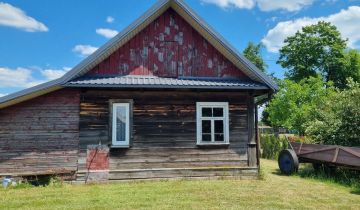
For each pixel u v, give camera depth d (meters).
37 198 9.72
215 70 13.76
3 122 12.27
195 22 13.15
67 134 12.49
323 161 13.30
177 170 12.81
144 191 10.63
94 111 12.68
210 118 13.51
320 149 13.54
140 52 13.31
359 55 41.88
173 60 13.52
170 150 12.98
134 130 12.84
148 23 13.47
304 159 14.59
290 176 14.15
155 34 13.52
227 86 12.73
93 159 12.48
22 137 12.31
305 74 42.25
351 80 16.33
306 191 10.83
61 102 12.57
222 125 13.56
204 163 13.17
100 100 12.76
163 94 13.19
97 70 12.89
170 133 13.07
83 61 12.06
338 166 12.84
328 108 17.36
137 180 12.51
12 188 11.30
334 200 9.62
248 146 13.53
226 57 13.87
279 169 16.52
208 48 13.81
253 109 13.72
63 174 12.20
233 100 13.65
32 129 12.37
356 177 12.71
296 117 29.78
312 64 42.22
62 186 11.68
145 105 13.02
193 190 10.78
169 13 13.72
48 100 12.53
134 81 12.45
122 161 12.63
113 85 11.97
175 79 13.16
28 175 11.80
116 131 12.77
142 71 13.23
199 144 13.18
